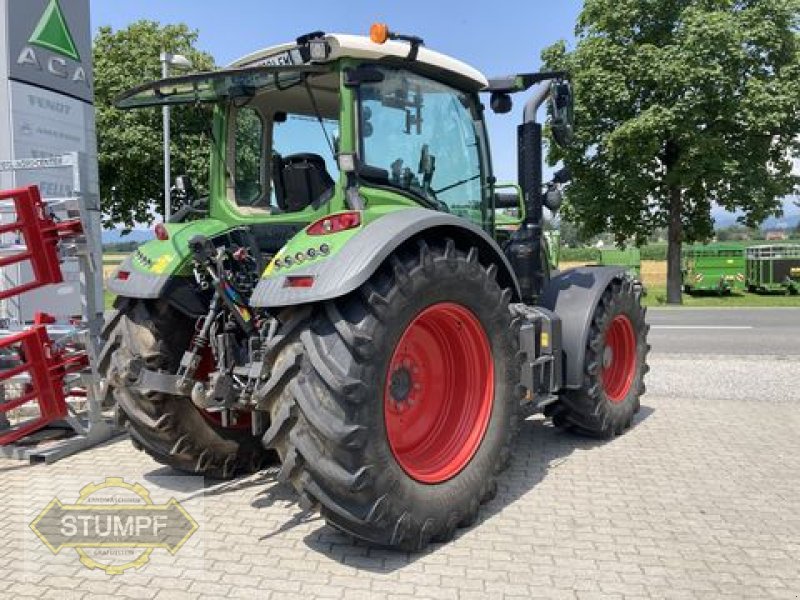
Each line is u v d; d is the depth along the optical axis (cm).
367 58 368
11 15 612
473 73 433
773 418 571
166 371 396
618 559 319
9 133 612
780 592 288
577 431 517
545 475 436
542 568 311
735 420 566
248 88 411
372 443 304
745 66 1734
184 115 459
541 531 351
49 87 651
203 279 378
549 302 500
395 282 318
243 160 441
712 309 1723
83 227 497
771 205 1819
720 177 1752
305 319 316
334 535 348
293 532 352
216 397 351
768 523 357
